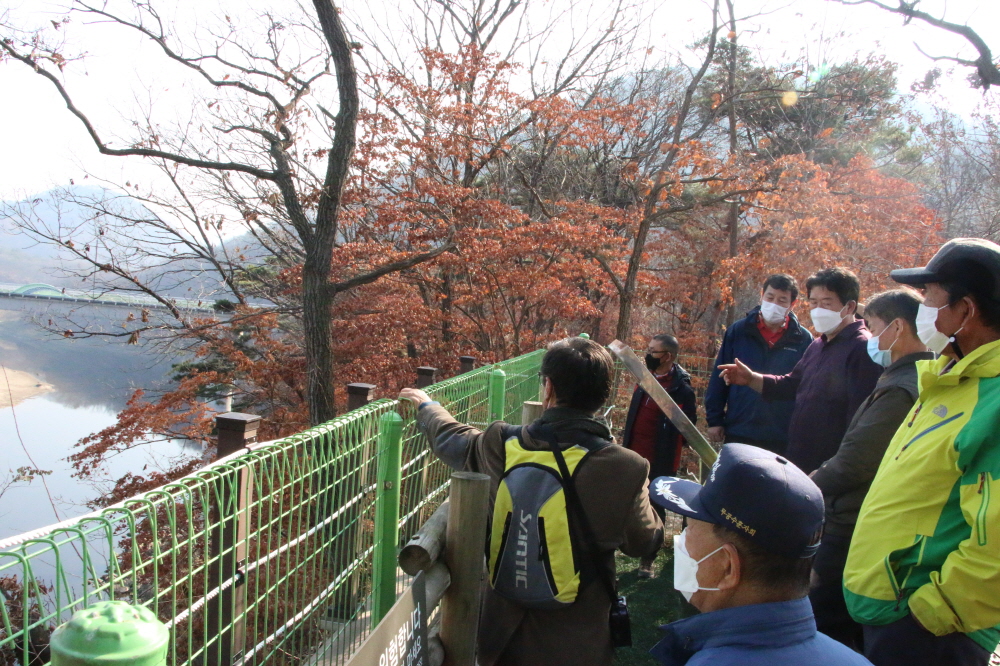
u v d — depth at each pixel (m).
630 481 2.06
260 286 16.45
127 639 0.89
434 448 2.47
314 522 2.13
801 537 1.24
